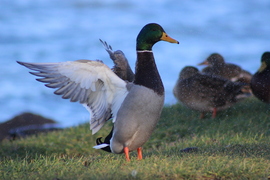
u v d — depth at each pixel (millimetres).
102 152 11500
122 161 8070
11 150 11398
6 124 15836
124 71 8859
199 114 13703
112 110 8031
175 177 6637
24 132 15453
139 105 7711
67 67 7723
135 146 8094
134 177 6598
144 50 8328
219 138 10695
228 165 7219
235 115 13133
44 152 11375
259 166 7230
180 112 14008
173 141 11719
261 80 13094
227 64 15547
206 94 12898
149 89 7836
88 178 6648
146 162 7656
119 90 7945
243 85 13320
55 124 16734
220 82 13070
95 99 8102
